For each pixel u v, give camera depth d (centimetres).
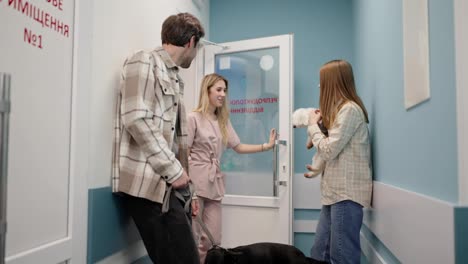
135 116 124
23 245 101
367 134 162
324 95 167
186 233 131
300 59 278
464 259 77
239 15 292
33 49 105
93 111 134
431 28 97
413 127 113
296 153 274
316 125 167
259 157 257
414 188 112
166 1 203
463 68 80
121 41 154
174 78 148
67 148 121
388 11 149
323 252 175
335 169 157
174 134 153
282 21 282
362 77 222
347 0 273
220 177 204
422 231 98
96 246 133
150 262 179
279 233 240
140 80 128
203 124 201
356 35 249
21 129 100
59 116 117
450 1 83
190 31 144
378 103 169
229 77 266
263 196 249
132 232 161
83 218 128
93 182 134
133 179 131
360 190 157
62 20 119
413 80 112
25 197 102
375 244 174
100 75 139
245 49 259
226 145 217
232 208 255
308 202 268
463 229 77
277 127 253
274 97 254
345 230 153
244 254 164
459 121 79
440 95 90
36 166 106
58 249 114
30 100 104
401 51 128
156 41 188
